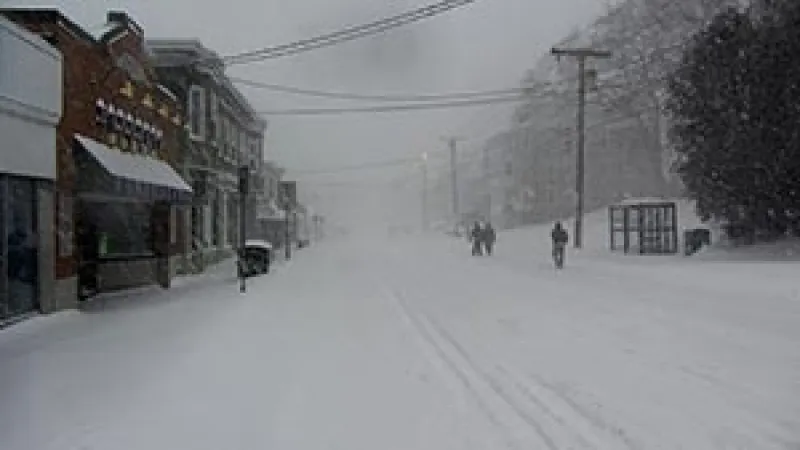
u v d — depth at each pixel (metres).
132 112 23.30
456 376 10.56
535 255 40.84
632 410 8.54
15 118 15.07
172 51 33.50
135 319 16.69
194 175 33.38
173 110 29.11
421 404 9.10
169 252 25.73
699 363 10.88
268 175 66.88
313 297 21.22
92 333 14.66
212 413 8.88
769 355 11.35
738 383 9.66
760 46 31.05
